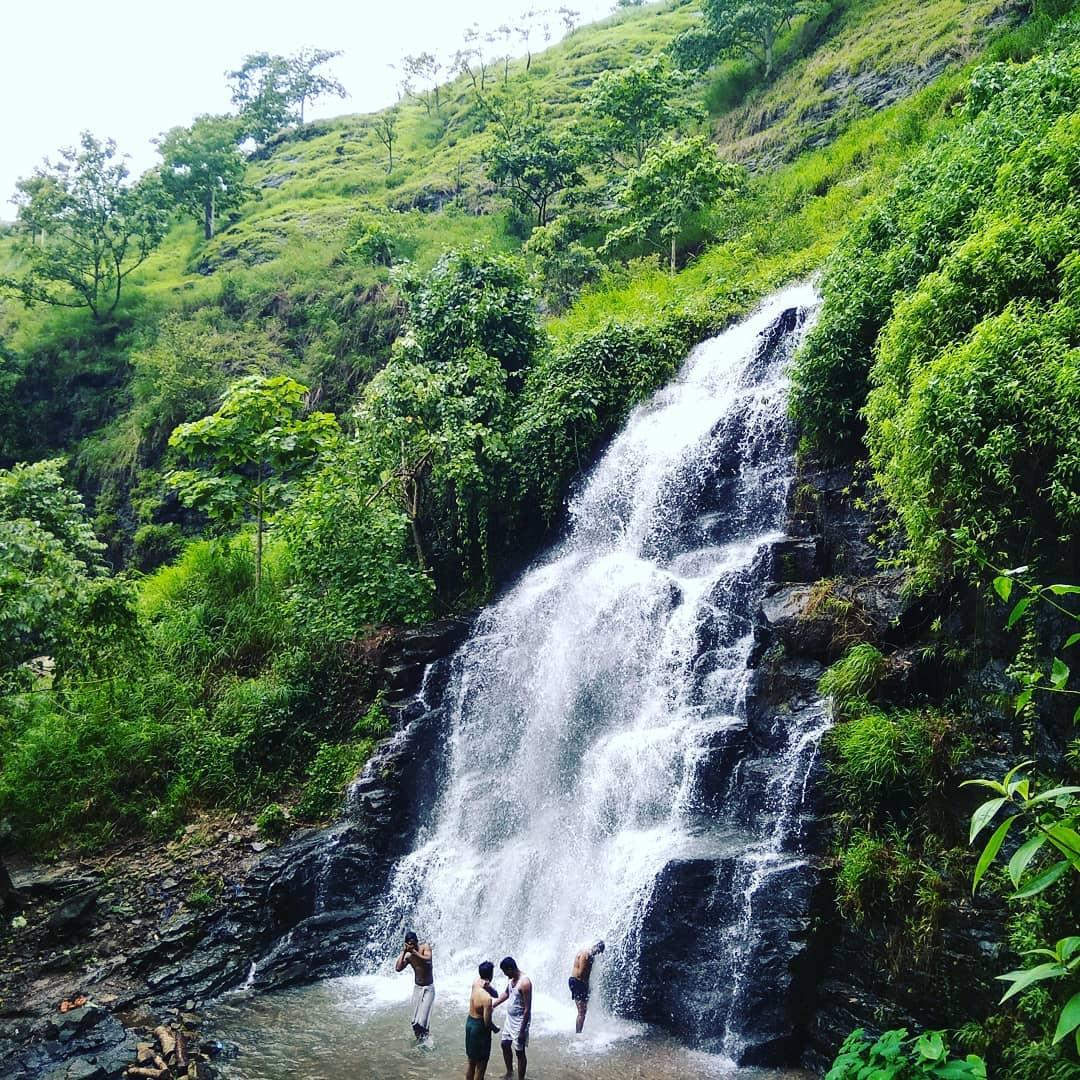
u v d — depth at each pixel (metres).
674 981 11.09
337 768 16.66
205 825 16.27
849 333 14.41
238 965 13.43
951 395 10.17
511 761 15.94
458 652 17.83
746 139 37.44
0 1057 10.91
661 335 21.28
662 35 63.34
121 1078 10.48
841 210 25.17
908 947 9.68
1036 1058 7.93
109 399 46.47
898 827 10.57
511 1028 10.04
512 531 20.31
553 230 33.28
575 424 20.27
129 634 16.91
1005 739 10.34
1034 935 8.41
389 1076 10.38
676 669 14.43
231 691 18.45
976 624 11.01
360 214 51.50
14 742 17.30
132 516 38.25
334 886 14.65
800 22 41.94
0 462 46.44
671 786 12.91
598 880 12.62
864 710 11.37
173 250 61.22
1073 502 9.02
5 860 15.90
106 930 13.95
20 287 51.84
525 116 48.56
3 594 14.92
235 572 22.20
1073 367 9.13
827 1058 9.84
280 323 44.25
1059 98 12.93
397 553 19.92
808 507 14.84
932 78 30.23
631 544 18.42
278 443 20.42
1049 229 10.62
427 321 22.52
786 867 10.62
